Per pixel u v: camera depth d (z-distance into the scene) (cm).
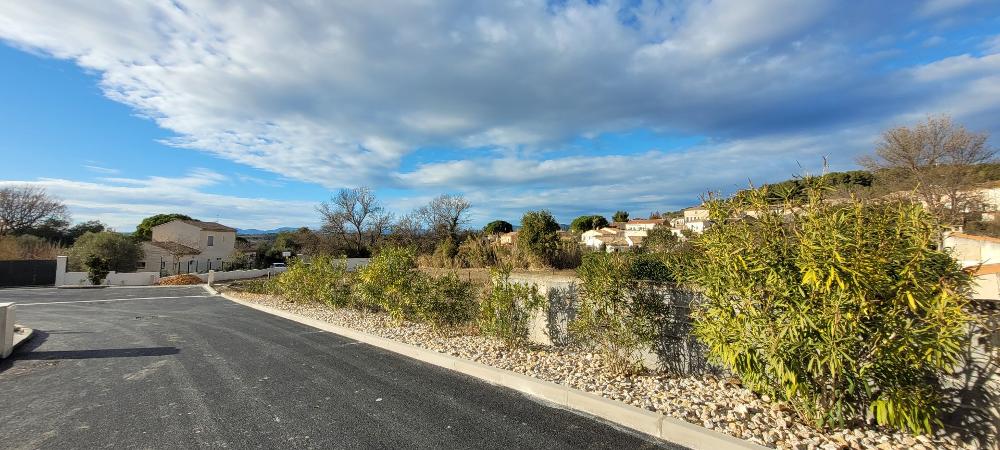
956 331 310
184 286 2714
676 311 557
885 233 333
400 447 374
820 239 338
